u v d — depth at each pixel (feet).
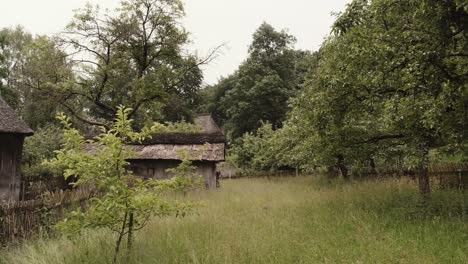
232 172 125.80
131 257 19.07
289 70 169.37
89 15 63.87
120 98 72.49
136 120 86.53
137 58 71.26
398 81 24.85
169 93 75.20
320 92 31.35
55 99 66.03
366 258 18.56
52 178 48.80
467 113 22.90
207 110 206.49
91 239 21.90
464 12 18.54
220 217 30.71
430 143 28.86
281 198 44.93
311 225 27.22
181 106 84.17
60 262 18.45
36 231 24.64
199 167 65.77
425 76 21.16
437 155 27.96
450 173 42.06
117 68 69.00
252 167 117.50
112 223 17.93
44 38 64.64
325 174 78.95
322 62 38.55
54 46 64.44
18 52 125.90
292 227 26.11
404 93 25.54
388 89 27.30
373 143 35.73
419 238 21.84
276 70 167.63
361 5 25.43
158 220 28.07
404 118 26.20
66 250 20.40
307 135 41.78
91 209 17.46
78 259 19.08
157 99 72.90
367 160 40.55
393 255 18.80
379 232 23.57
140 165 66.74
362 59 25.35
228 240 22.04
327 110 30.22
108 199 16.79
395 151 37.17
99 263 18.56
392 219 27.20
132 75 70.79
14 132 40.01
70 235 17.35
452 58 22.50
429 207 28.50
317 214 30.94
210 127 158.81
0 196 39.99
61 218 26.96
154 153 66.44
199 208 36.37
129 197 17.29
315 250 20.11
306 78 54.54
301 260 18.83
